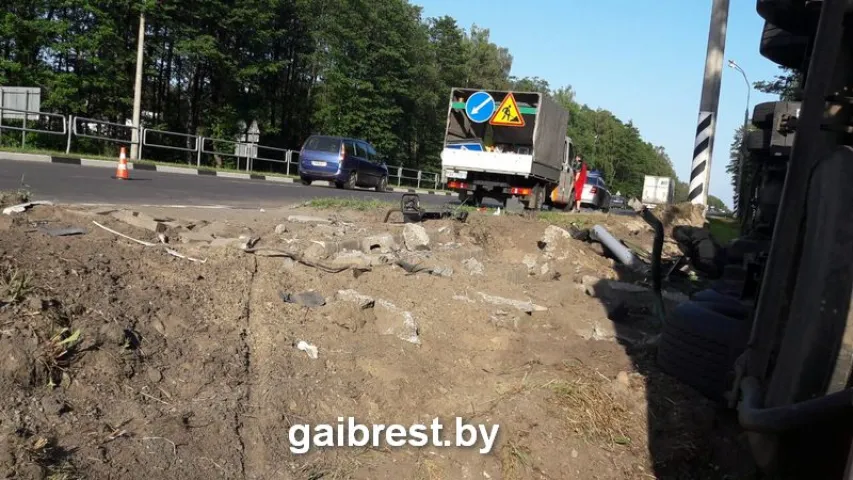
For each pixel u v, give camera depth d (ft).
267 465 11.42
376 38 132.46
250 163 91.81
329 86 130.82
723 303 16.96
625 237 45.88
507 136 65.10
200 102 121.39
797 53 16.46
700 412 14.89
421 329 17.69
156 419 11.17
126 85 105.29
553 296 24.21
